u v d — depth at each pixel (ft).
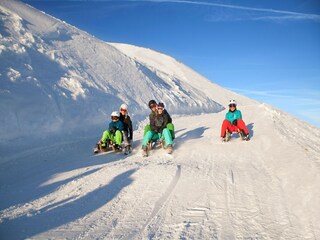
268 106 43.68
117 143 26.43
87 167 21.77
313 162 18.08
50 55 46.03
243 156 23.95
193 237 11.46
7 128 27.68
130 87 60.85
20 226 12.53
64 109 36.52
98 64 58.44
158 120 27.35
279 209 13.46
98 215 13.62
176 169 19.63
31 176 20.13
